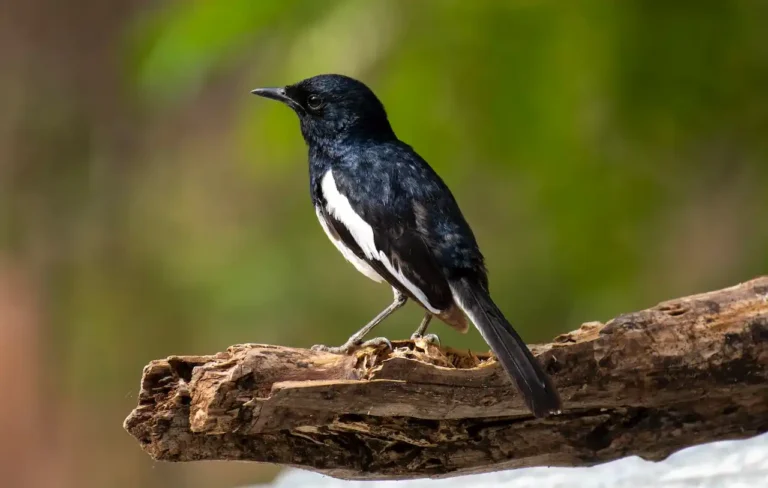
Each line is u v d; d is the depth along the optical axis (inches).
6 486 738.8
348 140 420.2
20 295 770.2
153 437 302.8
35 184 826.2
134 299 730.8
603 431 333.1
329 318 641.0
